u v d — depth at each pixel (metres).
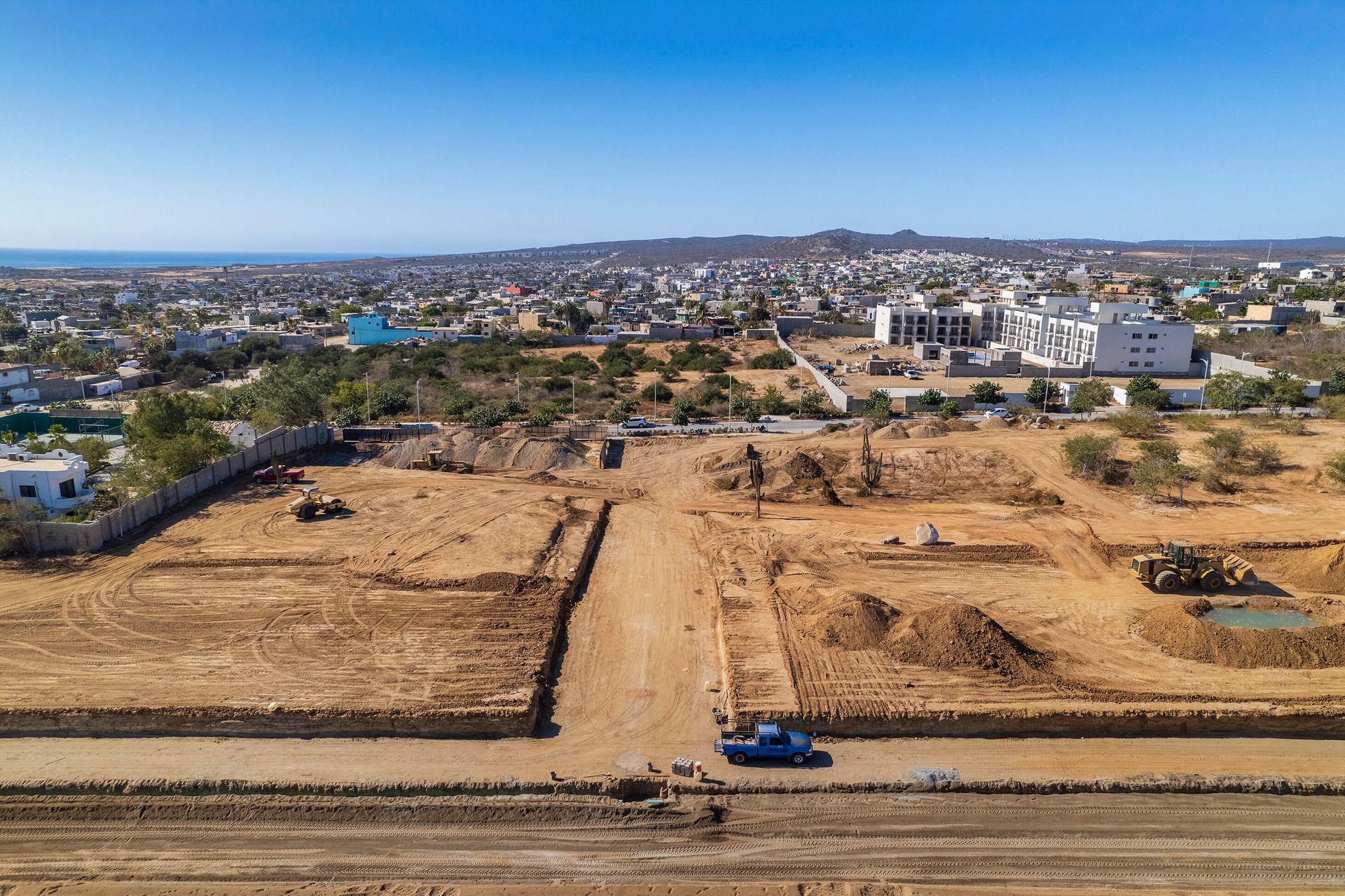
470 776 25.94
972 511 51.25
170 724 27.97
